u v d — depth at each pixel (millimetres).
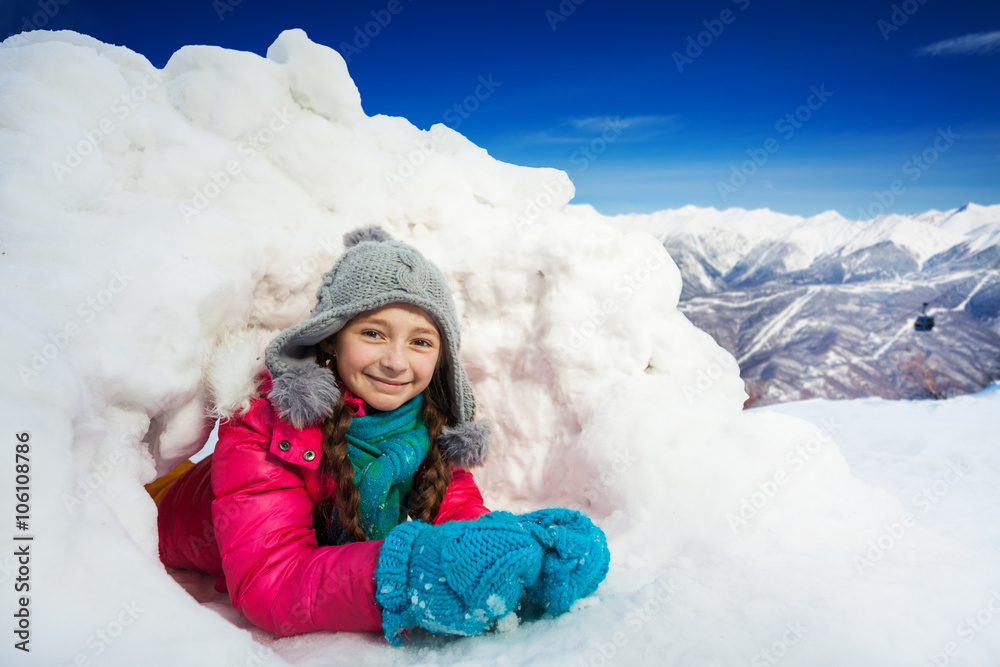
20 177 1364
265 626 1263
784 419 1739
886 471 2773
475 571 1097
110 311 1244
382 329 1447
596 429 1806
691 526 1538
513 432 2061
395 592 1148
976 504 2137
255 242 1646
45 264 1240
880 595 1211
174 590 1050
